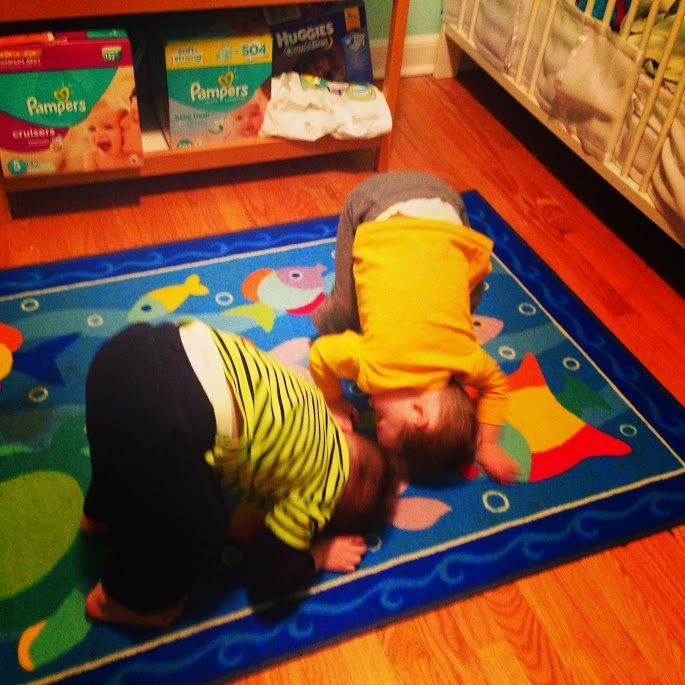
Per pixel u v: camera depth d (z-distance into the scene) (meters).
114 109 1.56
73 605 1.08
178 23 1.63
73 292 1.52
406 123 2.16
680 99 1.53
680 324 1.66
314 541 1.16
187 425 0.87
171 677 1.02
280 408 0.96
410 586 1.15
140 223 1.72
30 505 1.17
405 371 1.05
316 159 1.98
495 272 1.71
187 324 0.95
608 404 1.46
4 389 1.33
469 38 2.19
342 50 1.82
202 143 1.76
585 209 1.93
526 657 1.10
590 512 1.27
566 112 1.85
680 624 1.16
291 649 1.06
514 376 1.48
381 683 1.05
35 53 1.43
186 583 1.03
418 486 1.27
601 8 1.81
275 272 1.62
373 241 1.16
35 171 1.60
